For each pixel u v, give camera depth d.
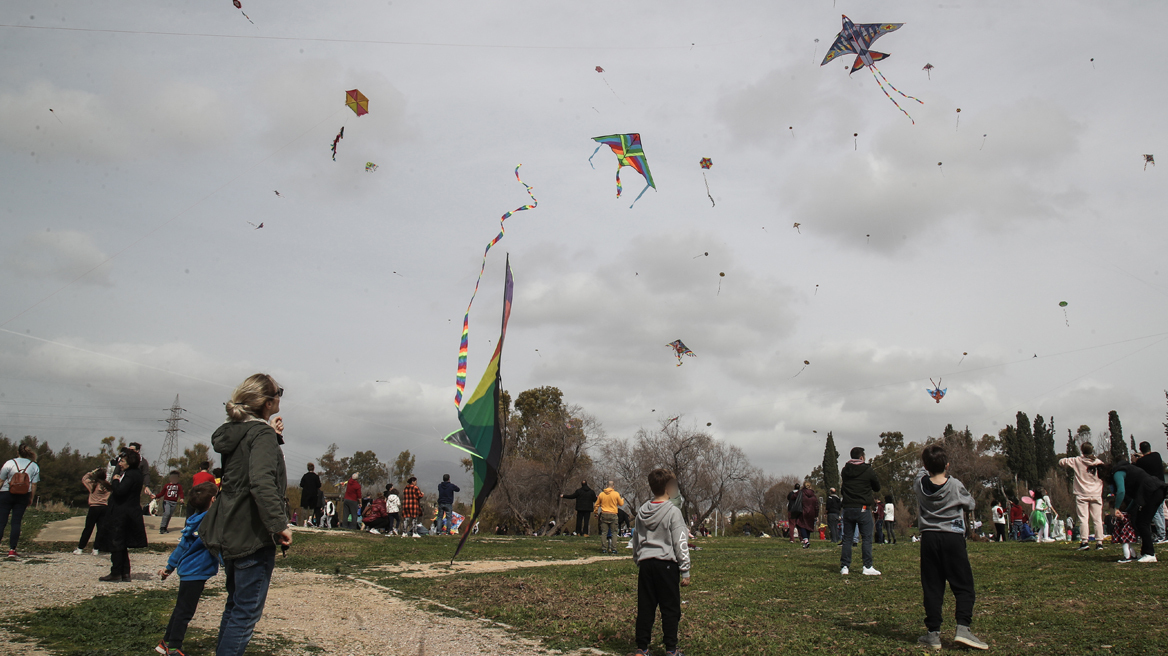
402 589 9.07
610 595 8.61
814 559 12.66
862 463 10.37
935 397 23.12
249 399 4.67
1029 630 6.41
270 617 6.89
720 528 65.62
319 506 20.50
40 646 5.29
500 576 10.30
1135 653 5.48
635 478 47.38
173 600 7.36
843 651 6.05
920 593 8.38
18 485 10.01
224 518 4.41
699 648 6.27
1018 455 52.88
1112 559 10.34
